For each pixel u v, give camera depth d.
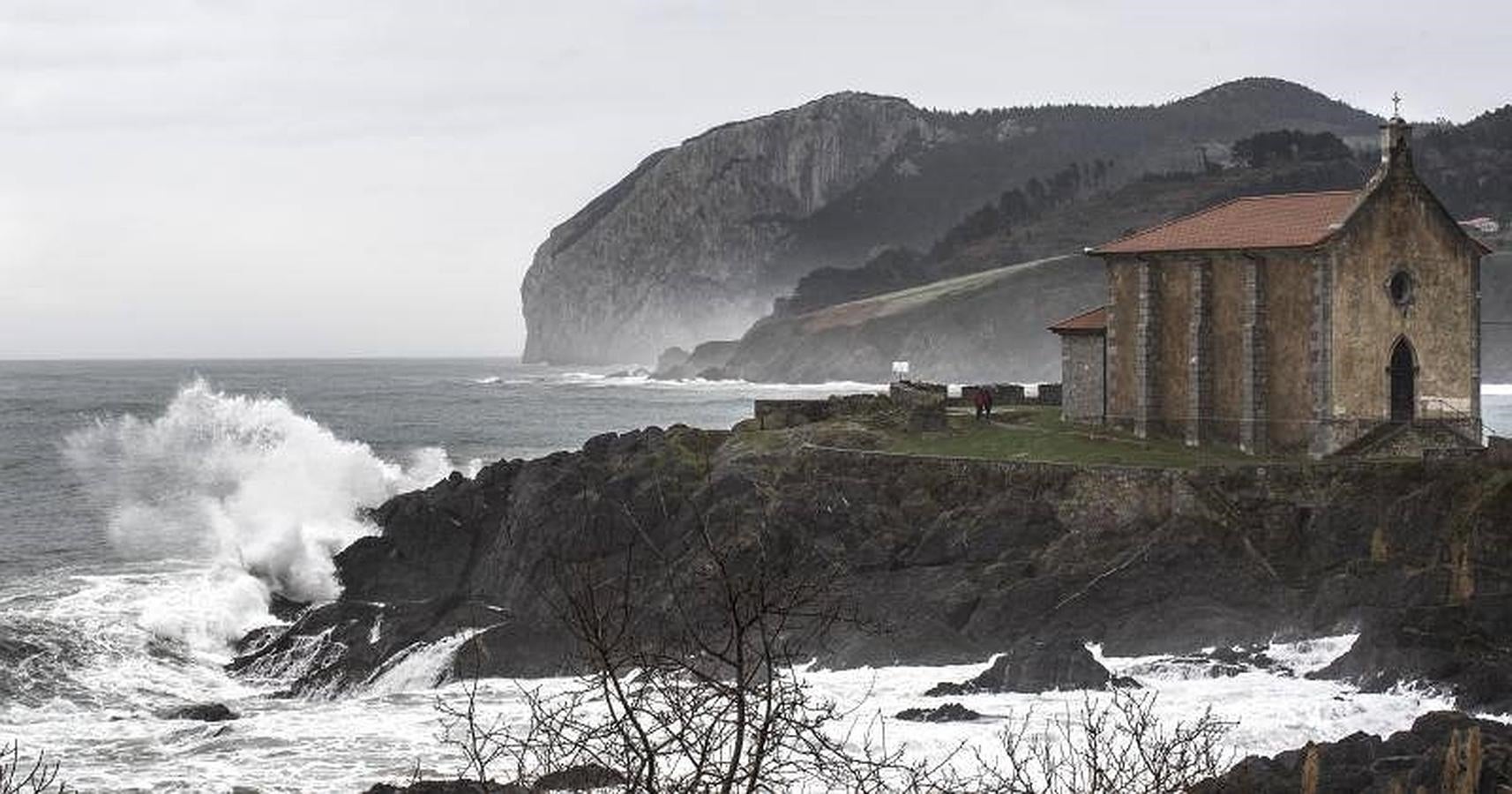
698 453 96.31
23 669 73.31
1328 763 48.88
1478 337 90.50
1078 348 99.31
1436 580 73.25
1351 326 87.38
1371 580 74.19
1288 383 88.69
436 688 72.50
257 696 74.94
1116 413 96.50
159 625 81.81
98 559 102.06
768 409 101.50
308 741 59.66
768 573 35.78
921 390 103.19
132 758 58.50
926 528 84.12
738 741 18.00
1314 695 62.41
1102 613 77.00
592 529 83.81
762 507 84.81
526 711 62.12
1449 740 48.97
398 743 59.00
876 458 88.31
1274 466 82.06
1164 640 73.94
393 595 90.88
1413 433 86.62
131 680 75.12
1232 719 58.47
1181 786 29.81
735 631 19.09
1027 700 61.75
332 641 78.94
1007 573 79.31
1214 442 91.06
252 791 53.31
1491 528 76.19
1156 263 93.94
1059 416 102.88
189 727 63.50
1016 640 75.81
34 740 61.62
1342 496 81.06
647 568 81.75
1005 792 29.86
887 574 80.81
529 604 82.88
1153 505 81.94
